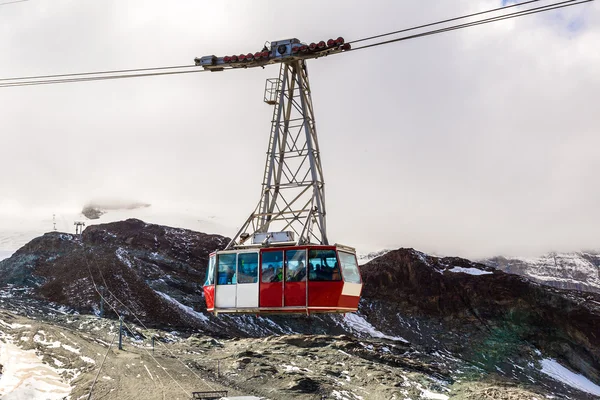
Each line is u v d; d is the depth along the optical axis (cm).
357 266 4306
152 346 12781
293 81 5012
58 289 19700
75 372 9381
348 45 4234
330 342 16375
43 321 14425
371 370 13100
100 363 9769
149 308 19538
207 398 7106
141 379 9094
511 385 16388
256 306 4144
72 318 15312
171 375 9662
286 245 4300
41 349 10338
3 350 10119
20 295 18862
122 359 10325
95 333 13425
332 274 4053
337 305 4050
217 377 10625
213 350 13725
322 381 11369
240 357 12331
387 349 17750
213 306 4284
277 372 11575
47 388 8631
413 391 11962
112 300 19225
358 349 15725
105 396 8131
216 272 4325
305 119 4881
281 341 16275
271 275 4141
